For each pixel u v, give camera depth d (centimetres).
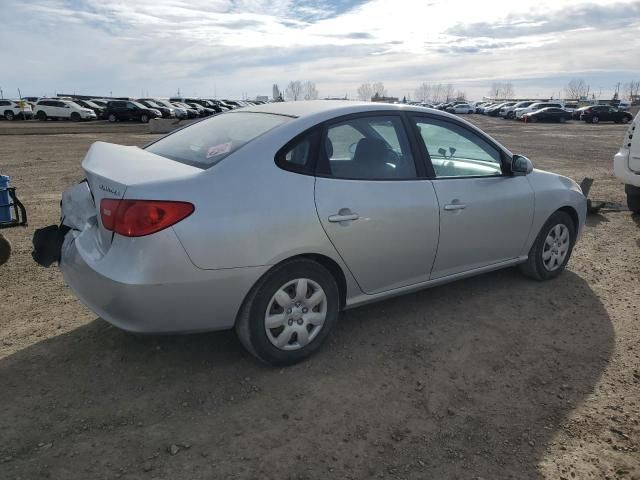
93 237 301
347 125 344
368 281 354
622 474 247
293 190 309
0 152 1574
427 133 385
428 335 377
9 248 396
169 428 271
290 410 289
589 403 301
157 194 274
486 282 478
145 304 276
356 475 244
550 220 467
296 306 323
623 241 628
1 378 310
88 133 2539
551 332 386
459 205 385
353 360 341
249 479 239
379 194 343
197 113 4525
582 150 1808
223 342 357
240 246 289
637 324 401
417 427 278
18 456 248
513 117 5125
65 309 405
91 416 278
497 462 254
